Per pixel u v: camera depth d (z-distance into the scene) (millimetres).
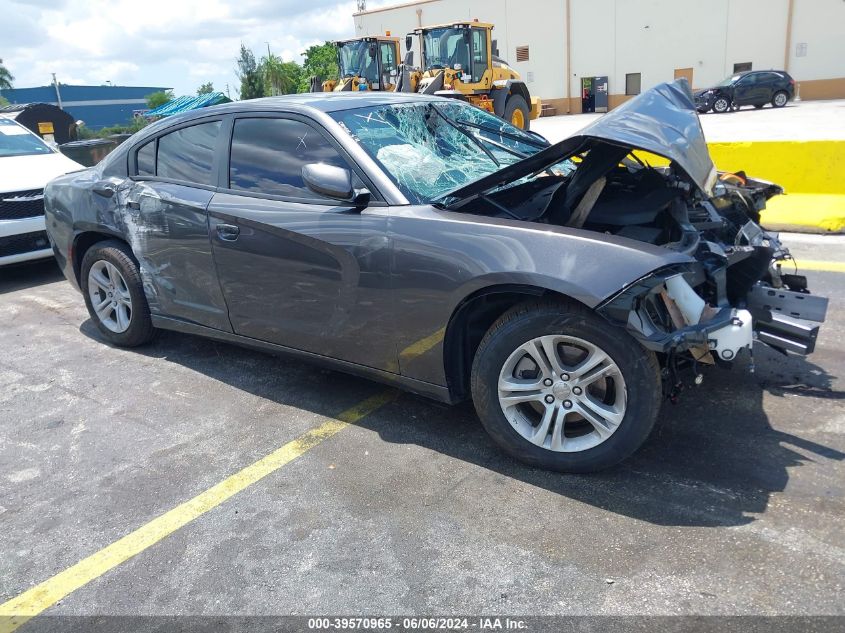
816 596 2297
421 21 41688
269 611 2412
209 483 3219
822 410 3494
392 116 3877
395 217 3248
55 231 5098
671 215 3459
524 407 3191
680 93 3633
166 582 2592
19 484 3307
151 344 5039
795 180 7602
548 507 2863
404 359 3355
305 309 3641
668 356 2898
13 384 4461
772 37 32500
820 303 3168
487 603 2379
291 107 3758
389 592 2463
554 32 37562
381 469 3238
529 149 4340
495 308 3264
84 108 94562
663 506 2811
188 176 4172
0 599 2559
